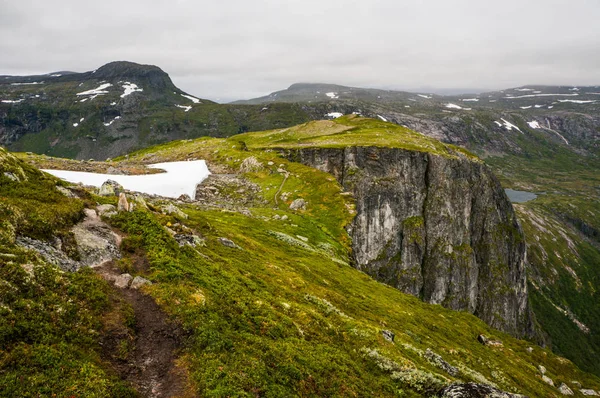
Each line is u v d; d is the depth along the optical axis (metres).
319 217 94.00
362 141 146.12
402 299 66.31
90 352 17.55
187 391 17.25
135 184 86.69
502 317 153.75
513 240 164.12
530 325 171.50
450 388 27.05
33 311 17.48
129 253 27.56
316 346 27.05
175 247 30.83
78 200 31.42
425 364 34.62
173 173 104.25
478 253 156.25
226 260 37.38
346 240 87.94
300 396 19.94
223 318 23.64
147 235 30.20
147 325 20.88
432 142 164.88
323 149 131.75
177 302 22.73
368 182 120.31
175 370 18.42
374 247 115.81
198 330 21.02
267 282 37.72
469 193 145.25
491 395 26.36
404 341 39.56
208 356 19.42
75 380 15.37
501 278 155.75
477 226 156.38
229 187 104.12
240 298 27.72
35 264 20.11
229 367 19.16
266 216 84.44
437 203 133.75
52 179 32.81
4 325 15.77
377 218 118.31
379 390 25.41
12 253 19.88
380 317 47.25
